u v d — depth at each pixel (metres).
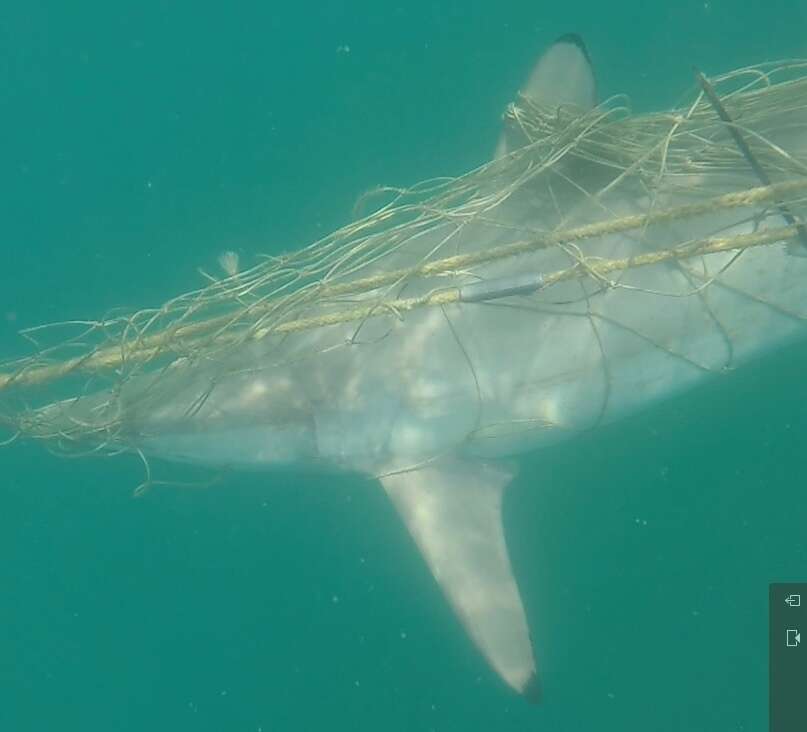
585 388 1.08
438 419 1.10
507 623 0.99
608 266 0.96
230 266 1.09
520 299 1.07
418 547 1.07
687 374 1.09
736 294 1.05
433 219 1.03
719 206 0.93
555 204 1.03
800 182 0.91
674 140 1.05
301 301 1.02
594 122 0.98
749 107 1.06
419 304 0.99
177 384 1.10
